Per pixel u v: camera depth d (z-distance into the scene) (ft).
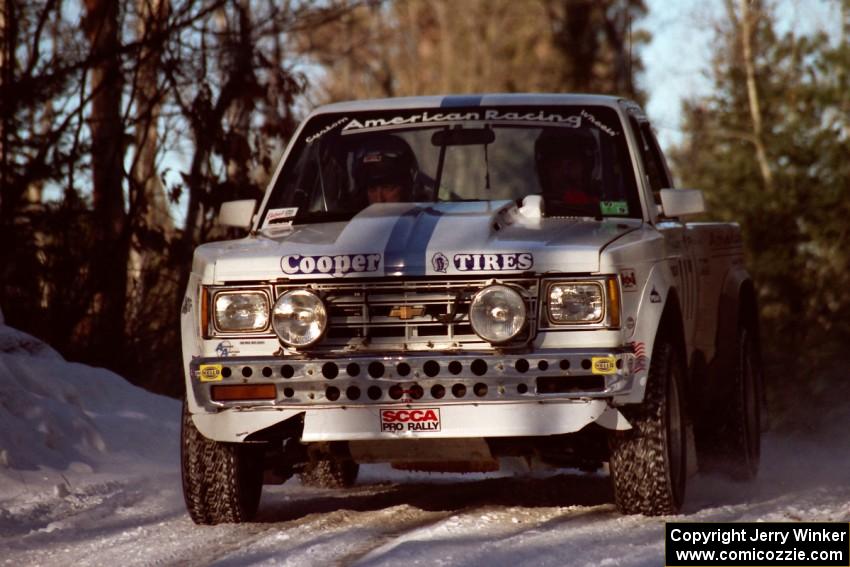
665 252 62.44
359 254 56.29
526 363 54.85
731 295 76.02
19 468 73.92
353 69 322.55
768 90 237.04
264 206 69.15
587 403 54.90
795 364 151.02
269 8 139.64
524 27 495.41
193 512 60.64
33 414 79.56
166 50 129.90
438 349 55.67
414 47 489.67
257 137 137.18
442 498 68.95
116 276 130.21
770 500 64.75
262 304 57.11
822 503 60.75
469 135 68.64
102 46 130.11
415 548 50.75
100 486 72.64
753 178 226.38
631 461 56.95
